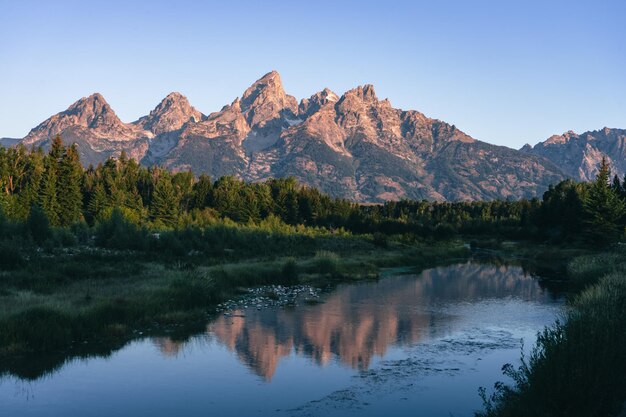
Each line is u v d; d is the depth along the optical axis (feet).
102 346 67.31
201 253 166.40
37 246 142.92
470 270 174.50
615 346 39.32
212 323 82.99
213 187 419.54
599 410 34.94
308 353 65.82
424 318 89.40
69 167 280.51
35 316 68.85
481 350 67.97
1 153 329.72
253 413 45.91
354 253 211.82
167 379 54.95
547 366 37.42
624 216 278.67
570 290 124.88
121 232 162.71
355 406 47.78
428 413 45.96
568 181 389.80
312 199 386.93
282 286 126.82
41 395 49.75
